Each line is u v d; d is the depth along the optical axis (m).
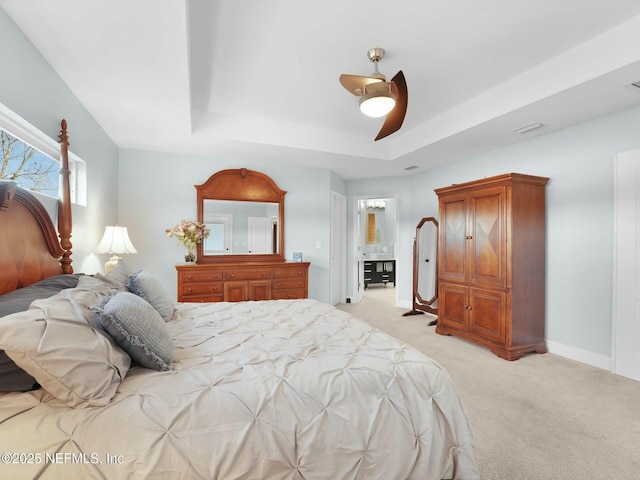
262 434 1.05
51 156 2.26
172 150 4.03
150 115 2.90
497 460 1.67
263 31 2.12
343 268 5.92
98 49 1.91
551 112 2.80
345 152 4.20
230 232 4.44
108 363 1.12
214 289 3.94
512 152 3.74
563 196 3.21
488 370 2.84
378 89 2.05
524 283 3.20
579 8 1.90
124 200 3.94
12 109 1.66
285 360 1.40
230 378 1.23
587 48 2.23
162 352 1.31
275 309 2.37
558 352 3.24
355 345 1.60
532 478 1.54
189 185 4.24
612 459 1.68
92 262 2.91
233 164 4.46
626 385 2.55
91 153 2.89
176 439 0.98
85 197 2.74
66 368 1.01
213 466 0.98
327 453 1.09
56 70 2.14
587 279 3.02
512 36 2.18
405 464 1.18
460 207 3.70
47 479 0.90
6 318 1.01
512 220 3.13
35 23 1.67
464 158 4.39
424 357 1.50
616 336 2.79
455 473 1.30
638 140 2.68
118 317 1.23
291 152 4.11
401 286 5.57
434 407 1.32
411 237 5.49
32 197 1.69
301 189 4.89
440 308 3.98
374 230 8.43
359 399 1.21
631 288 2.70
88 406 1.03
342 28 2.10
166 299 2.11
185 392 1.12
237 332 1.81
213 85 2.89
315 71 2.65
